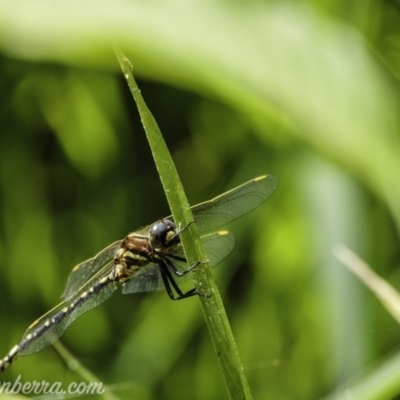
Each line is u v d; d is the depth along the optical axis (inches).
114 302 76.4
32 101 76.4
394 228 74.3
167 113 76.7
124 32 71.3
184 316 76.0
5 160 76.5
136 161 76.9
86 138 76.5
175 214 69.9
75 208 76.7
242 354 75.5
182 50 71.5
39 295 76.2
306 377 75.1
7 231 76.2
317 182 74.0
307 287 75.3
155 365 75.9
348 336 73.5
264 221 75.7
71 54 71.2
